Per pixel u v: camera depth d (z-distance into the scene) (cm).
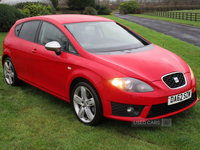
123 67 261
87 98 290
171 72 271
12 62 429
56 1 4938
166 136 261
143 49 333
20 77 420
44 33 363
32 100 379
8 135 267
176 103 268
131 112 255
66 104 363
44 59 342
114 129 280
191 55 779
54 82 336
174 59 311
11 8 1461
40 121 303
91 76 270
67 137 263
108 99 259
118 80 253
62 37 328
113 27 385
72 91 307
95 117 277
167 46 998
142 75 256
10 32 452
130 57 290
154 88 253
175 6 6831
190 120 301
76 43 308
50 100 380
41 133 272
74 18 373
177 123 294
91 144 248
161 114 263
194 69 578
